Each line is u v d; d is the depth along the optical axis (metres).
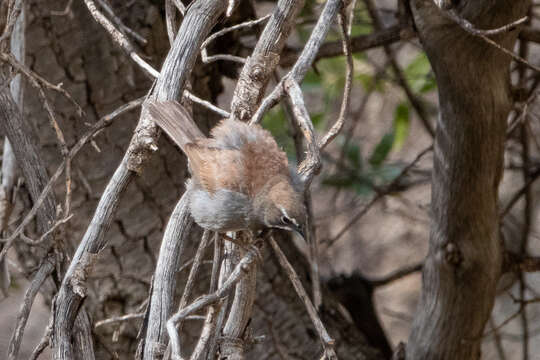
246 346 7.29
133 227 10.88
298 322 11.28
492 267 10.26
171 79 7.47
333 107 17.62
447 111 9.55
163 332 6.78
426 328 10.77
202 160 7.50
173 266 7.14
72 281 6.98
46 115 10.53
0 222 8.82
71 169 10.63
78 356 7.51
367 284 13.93
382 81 14.30
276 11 7.52
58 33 10.47
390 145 14.26
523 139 12.80
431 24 8.95
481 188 9.78
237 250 7.29
